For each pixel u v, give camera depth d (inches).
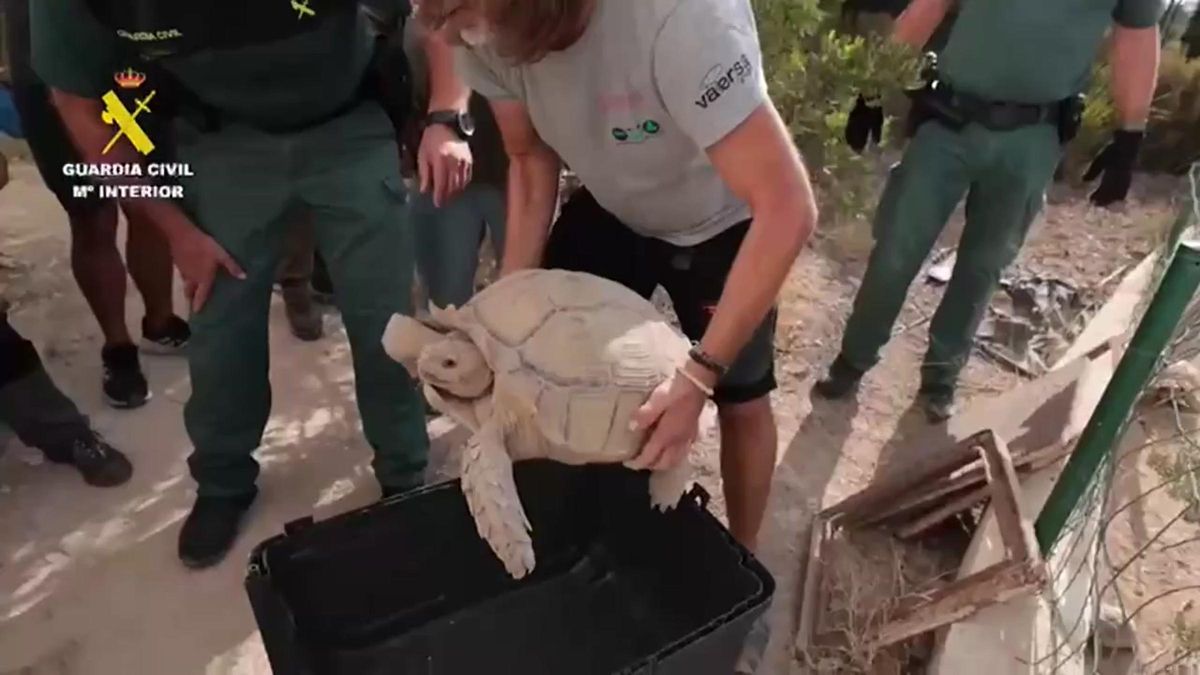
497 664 68.7
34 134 84.7
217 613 81.5
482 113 83.7
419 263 91.6
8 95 101.8
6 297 113.6
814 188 111.3
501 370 52.6
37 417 89.7
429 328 57.3
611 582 71.6
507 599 71.4
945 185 92.8
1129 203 137.5
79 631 79.4
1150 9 85.1
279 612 57.1
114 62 67.7
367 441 93.4
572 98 53.2
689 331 68.1
